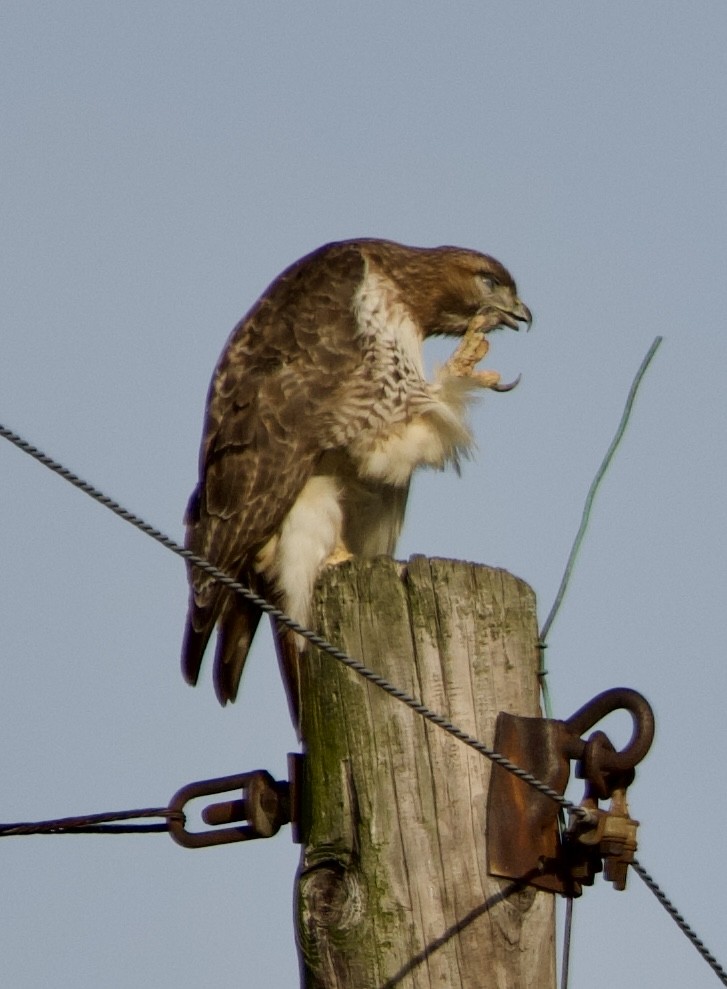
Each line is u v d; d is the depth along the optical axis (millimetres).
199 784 8938
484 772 7793
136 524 7352
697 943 7773
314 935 7703
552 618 8531
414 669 7922
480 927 7574
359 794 7789
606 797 7805
